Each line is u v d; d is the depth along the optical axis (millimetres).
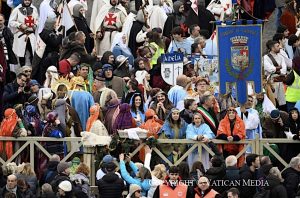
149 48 65000
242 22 62438
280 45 65500
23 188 59062
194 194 58938
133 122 61219
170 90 62688
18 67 66062
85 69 62844
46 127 60844
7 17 68688
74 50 63844
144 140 60594
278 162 61062
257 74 62406
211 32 67375
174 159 60688
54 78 62938
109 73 63156
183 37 65500
